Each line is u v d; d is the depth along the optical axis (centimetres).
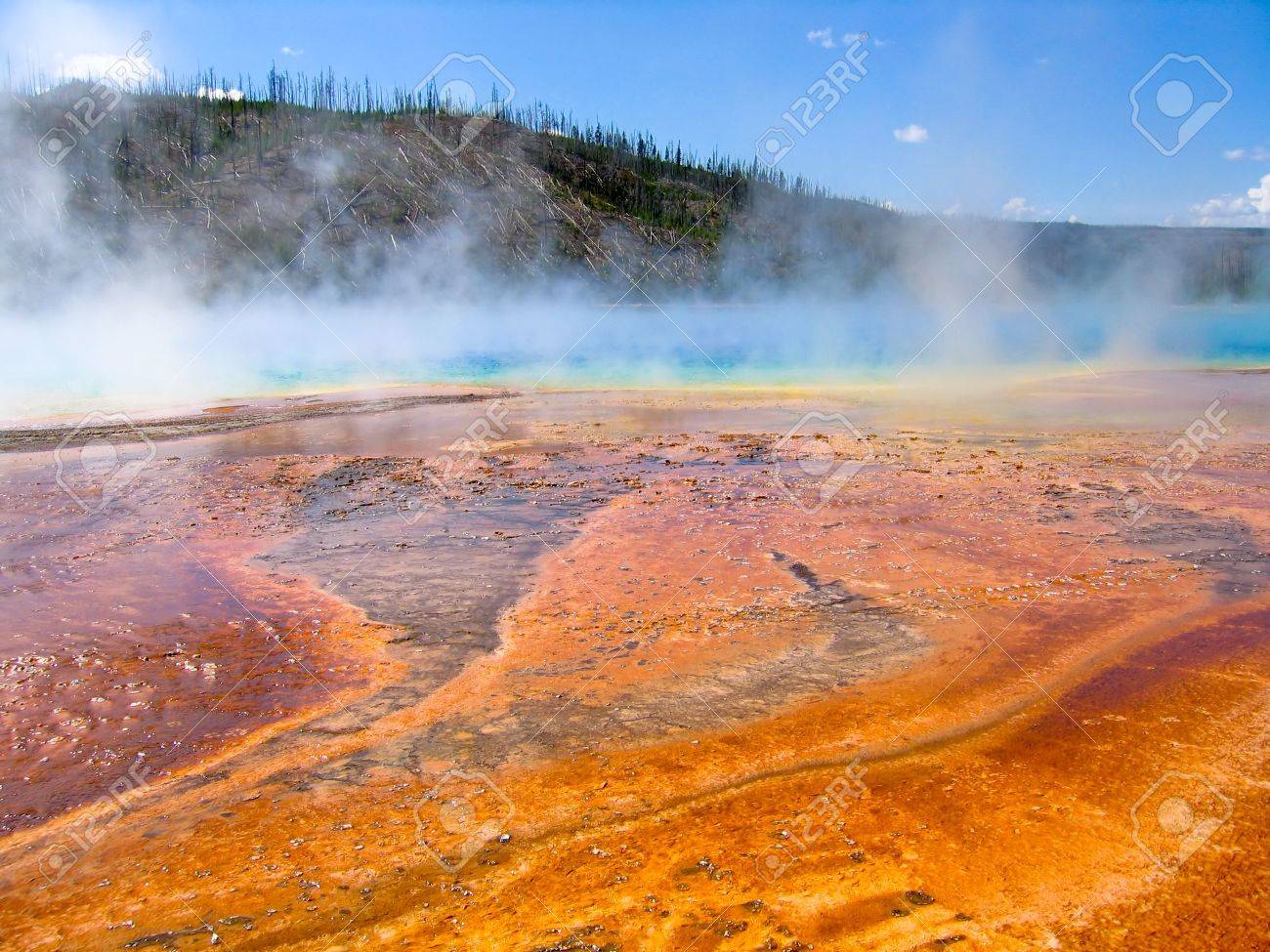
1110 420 1152
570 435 1083
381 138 7850
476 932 233
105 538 638
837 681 389
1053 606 473
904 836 273
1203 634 430
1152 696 364
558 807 294
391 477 837
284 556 592
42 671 412
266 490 788
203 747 341
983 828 276
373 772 320
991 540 598
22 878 262
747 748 332
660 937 229
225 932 235
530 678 398
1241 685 371
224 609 491
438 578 541
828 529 632
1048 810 284
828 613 470
